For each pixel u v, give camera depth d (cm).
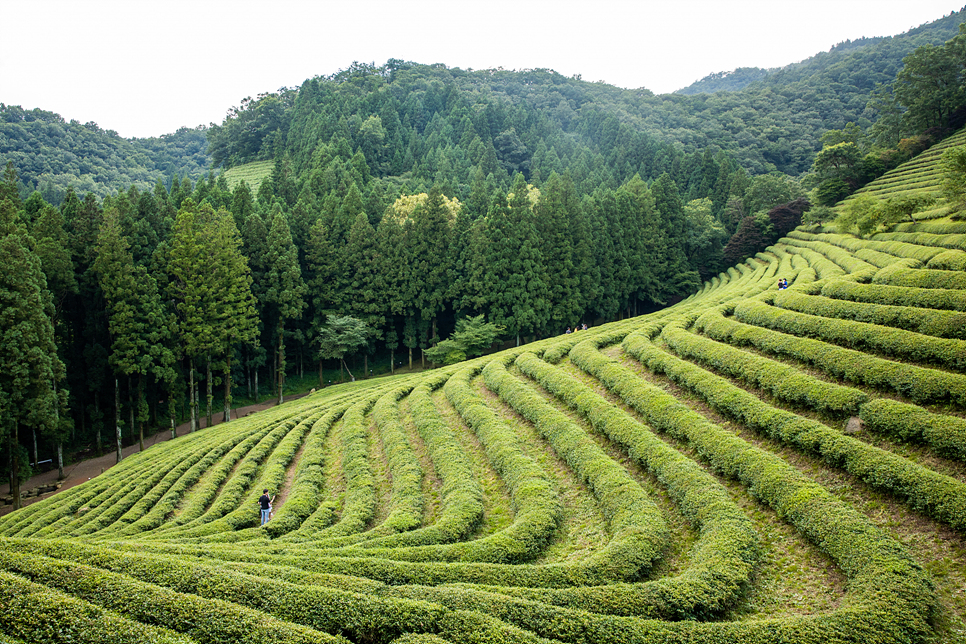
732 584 1419
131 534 2559
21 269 3784
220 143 13825
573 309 6900
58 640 1071
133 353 4653
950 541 1428
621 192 8575
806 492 1672
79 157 15488
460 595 1345
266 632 1165
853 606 1244
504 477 2372
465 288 6725
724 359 2773
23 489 4219
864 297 3131
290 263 6166
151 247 5456
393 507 2327
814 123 17625
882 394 2133
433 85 17650
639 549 1627
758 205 9619
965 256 3209
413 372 6769
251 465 3266
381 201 8069
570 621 1255
